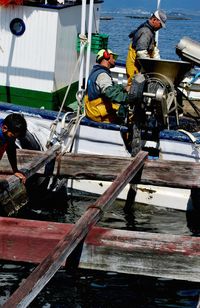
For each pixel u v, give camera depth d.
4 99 9.61
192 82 9.64
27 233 5.26
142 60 7.94
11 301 4.14
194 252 5.05
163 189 8.46
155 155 8.30
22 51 9.33
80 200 8.78
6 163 7.72
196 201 8.28
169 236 5.23
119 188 6.31
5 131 5.99
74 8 9.58
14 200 6.82
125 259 5.15
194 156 8.12
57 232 5.29
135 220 8.30
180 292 6.43
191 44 8.24
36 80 9.38
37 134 8.61
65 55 9.58
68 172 7.79
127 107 8.21
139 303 6.20
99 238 5.19
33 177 8.03
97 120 8.51
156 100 7.70
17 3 9.07
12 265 6.77
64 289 6.37
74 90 10.17
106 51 8.40
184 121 9.37
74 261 5.23
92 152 8.57
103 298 6.25
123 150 8.40
